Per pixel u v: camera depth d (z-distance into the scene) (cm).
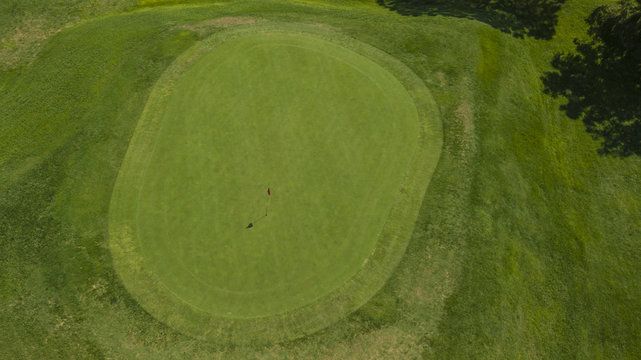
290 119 2467
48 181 2300
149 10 3462
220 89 2594
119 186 2247
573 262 2345
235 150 2328
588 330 2162
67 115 2611
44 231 2125
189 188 2202
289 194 2191
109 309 1941
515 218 2358
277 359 1873
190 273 1995
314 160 2319
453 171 2400
